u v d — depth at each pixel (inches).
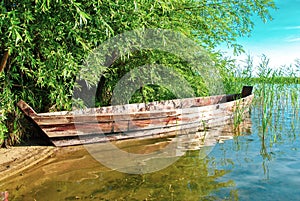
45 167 189.6
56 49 218.7
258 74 330.6
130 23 247.1
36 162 197.5
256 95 410.3
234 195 148.5
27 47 211.3
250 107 393.1
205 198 145.6
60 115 222.2
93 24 227.5
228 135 274.8
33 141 244.8
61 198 146.8
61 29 207.8
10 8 196.2
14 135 236.2
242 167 187.9
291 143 244.5
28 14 186.2
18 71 241.9
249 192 151.8
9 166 185.6
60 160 203.2
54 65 222.5
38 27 200.7
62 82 251.6
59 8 200.1
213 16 360.8
